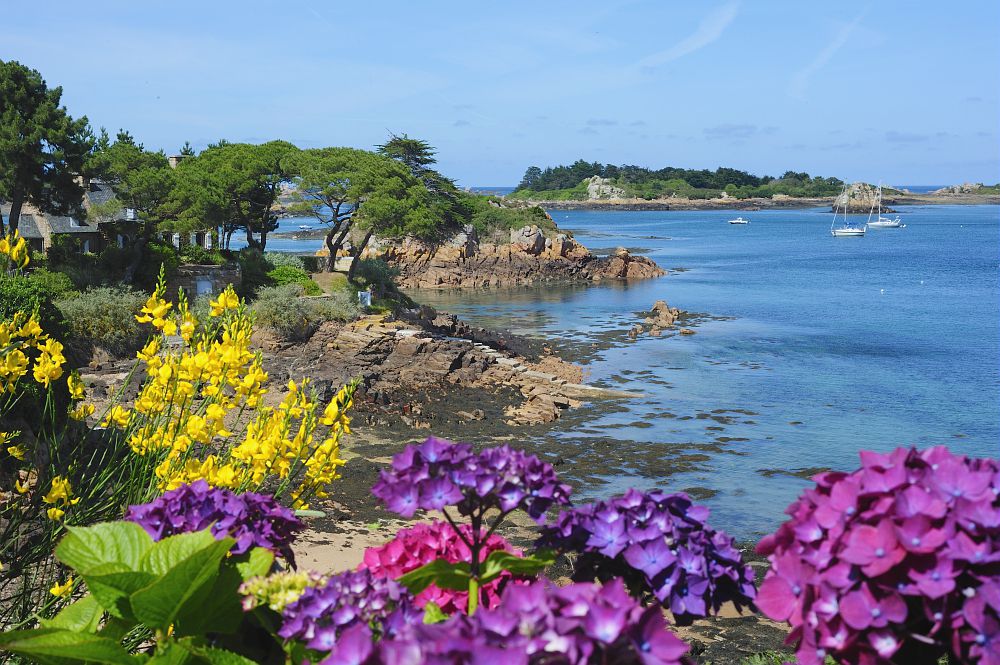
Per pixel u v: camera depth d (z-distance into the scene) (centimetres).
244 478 575
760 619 1532
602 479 2566
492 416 3272
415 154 9844
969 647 284
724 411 3481
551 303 7612
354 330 3978
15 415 1252
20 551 584
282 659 398
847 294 8206
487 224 10738
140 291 3884
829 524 314
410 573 379
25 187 4119
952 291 8488
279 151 6184
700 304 7388
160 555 367
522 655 227
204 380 612
